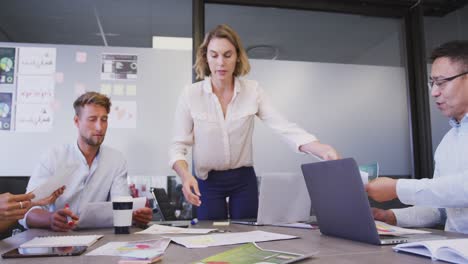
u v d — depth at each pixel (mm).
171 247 869
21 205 1101
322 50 2904
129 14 2818
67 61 2529
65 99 2492
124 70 2592
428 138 2898
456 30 2977
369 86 2941
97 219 1331
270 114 1779
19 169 2387
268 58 2826
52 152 1877
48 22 2754
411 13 3068
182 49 2697
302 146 1633
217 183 1759
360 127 2875
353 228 946
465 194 946
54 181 1227
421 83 2953
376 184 1060
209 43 1675
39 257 769
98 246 897
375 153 2879
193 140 1781
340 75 2895
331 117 2830
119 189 1899
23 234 1183
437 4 3006
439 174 1481
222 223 1426
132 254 742
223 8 2852
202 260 697
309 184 1135
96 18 2805
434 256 688
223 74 1646
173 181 2553
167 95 2611
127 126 2545
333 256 745
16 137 2410
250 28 2867
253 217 1762
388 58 3014
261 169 2646
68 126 2469
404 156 2943
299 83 2824
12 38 2541
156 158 2549
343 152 2818
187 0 2846
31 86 2469
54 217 1276
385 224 1164
